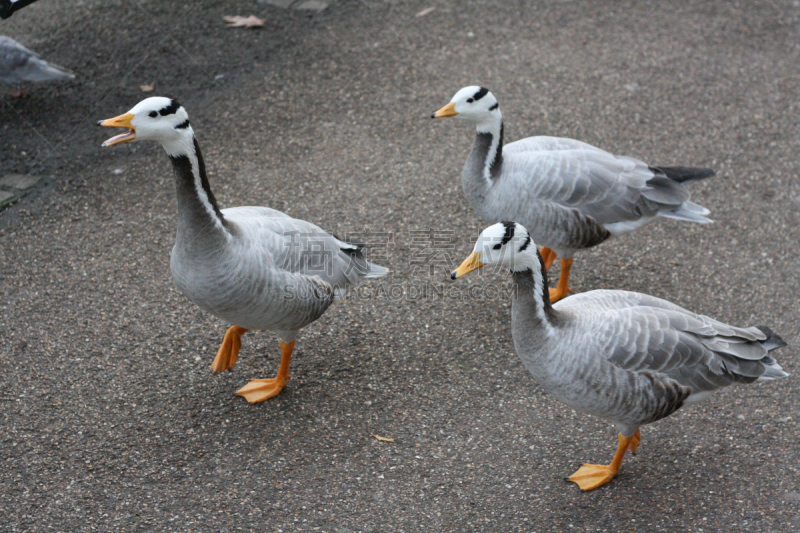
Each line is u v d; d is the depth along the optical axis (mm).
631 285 3270
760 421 2945
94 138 3705
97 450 2881
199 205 2820
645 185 3160
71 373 3027
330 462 2879
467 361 3098
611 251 3383
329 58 4254
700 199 3510
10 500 2783
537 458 2893
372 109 3857
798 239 3375
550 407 2996
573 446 2916
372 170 3615
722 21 4660
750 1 4883
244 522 2766
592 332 2764
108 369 3045
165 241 3371
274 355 3121
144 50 4254
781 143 3691
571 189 3125
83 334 3115
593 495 2820
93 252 3328
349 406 2994
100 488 2812
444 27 4582
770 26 4598
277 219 2967
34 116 3771
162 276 3273
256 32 4477
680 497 2812
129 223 3422
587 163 3156
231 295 2861
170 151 2811
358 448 2908
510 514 2789
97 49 4242
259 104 3867
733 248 3365
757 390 3010
